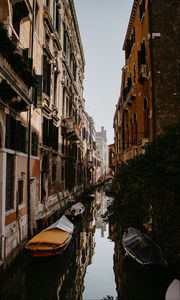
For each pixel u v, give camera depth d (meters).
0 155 8.41
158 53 12.84
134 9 16.42
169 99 12.49
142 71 13.38
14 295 8.97
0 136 8.41
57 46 18.73
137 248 9.88
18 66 8.27
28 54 10.80
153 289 8.82
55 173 18.91
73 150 28.11
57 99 18.97
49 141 16.61
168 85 12.59
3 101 8.50
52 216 17.55
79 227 20.08
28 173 11.70
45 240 10.56
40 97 13.68
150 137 12.71
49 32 16.31
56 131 18.89
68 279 11.23
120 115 24.47
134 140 16.41
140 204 8.99
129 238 11.37
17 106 9.80
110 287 10.25
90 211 28.12
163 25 13.12
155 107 12.43
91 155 50.94
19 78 8.94
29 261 9.97
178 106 12.46
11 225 9.25
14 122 9.80
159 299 8.55
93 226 21.83
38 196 13.98
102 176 76.81
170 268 8.80
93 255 14.22
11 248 9.12
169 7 13.30
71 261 13.20
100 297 9.39
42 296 9.29
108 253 14.55
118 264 11.70
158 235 9.11
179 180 8.15
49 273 9.91
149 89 12.94
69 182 25.38
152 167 8.89
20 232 10.28
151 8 13.25
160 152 8.74
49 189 16.94
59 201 19.59
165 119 12.35
